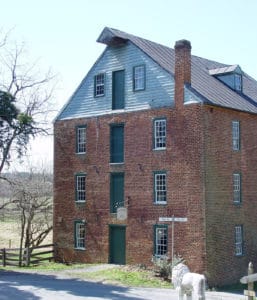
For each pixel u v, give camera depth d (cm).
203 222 2977
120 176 3391
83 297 2330
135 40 3453
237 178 3278
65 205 3684
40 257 3800
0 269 3309
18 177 4378
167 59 3447
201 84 3306
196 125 3039
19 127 3412
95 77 3588
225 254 3112
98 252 3459
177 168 3108
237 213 3238
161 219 3145
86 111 3616
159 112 3216
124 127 3384
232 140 3250
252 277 1770
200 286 1769
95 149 3534
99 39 3481
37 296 2347
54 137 3788
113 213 3400
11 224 6162
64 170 3712
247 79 4066
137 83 3350
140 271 3072
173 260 2936
